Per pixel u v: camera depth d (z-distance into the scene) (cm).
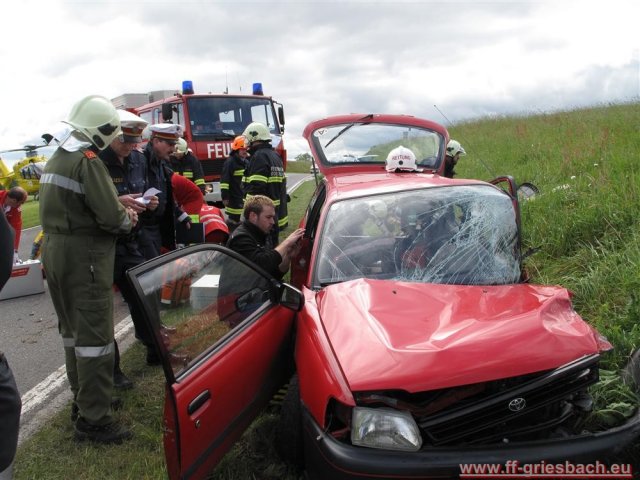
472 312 270
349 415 236
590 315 418
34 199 2347
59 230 328
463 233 351
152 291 249
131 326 588
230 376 279
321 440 240
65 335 358
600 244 502
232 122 1105
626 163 712
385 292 296
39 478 324
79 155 322
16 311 670
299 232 423
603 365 335
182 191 520
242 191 811
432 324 262
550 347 243
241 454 324
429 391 239
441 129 570
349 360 246
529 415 251
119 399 401
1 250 202
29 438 370
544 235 580
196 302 279
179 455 241
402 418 229
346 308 285
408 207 370
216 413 267
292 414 291
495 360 234
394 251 345
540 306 269
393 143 564
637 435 240
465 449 228
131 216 355
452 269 332
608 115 1273
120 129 342
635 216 527
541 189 743
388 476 222
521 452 227
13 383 223
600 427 256
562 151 949
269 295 338
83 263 328
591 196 609
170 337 252
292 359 343
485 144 1446
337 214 373
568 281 479
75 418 376
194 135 1066
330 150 557
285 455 298
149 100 1396
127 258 422
